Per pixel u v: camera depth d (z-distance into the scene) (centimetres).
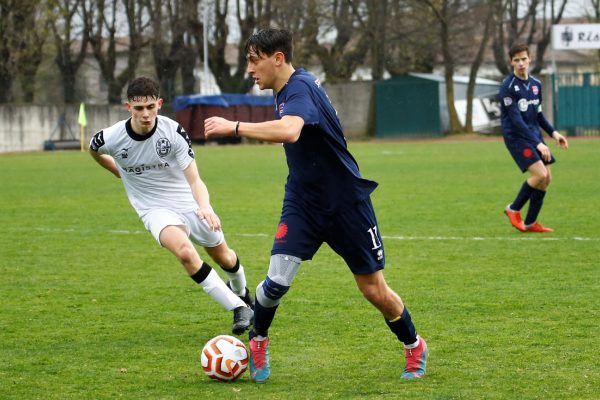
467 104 8694
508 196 3192
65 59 9462
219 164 5312
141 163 1316
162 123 1312
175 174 1344
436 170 4503
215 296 1248
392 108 8738
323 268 1833
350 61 10081
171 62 9738
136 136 1298
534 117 2275
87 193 3622
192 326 1350
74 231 2464
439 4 8825
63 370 1109
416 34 9394
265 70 1004
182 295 1585
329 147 1003
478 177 4041
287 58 1006
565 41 8406
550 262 1844
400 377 1055
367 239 1032
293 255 1030
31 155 6806
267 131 944
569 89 8419
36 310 1468
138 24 9556
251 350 1055
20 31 8200
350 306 1461
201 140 8425
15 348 1220
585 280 1639
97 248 2156
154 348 1219
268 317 1049
